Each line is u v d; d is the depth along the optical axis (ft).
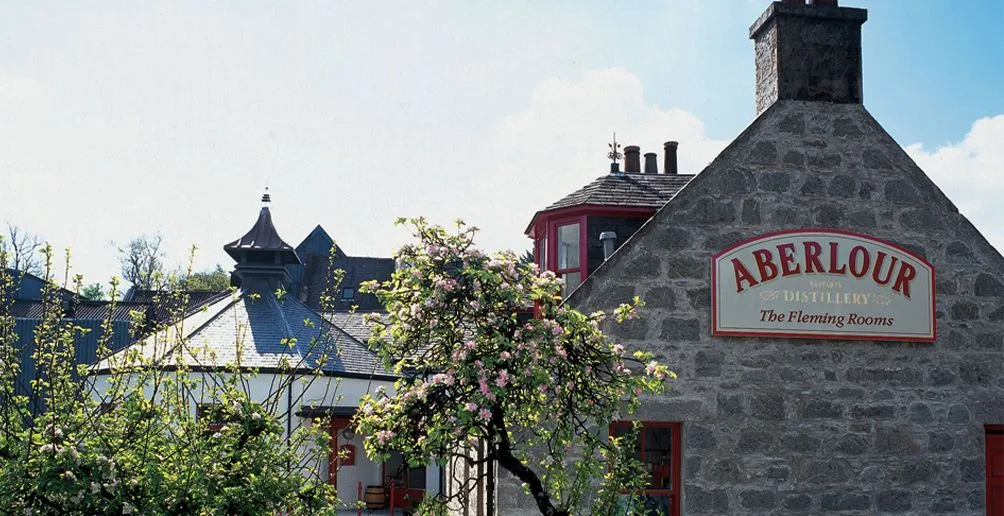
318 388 79.30
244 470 28.27
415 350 31.53
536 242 55.93
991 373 38.63
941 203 39.17
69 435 26.61
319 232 210.79
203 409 29.32
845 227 38.32
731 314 36.88
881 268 38.19
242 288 96.27
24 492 26.45
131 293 150.71
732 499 36.40
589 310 36.35
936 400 38.11
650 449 36.99
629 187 51.72
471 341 29.78
